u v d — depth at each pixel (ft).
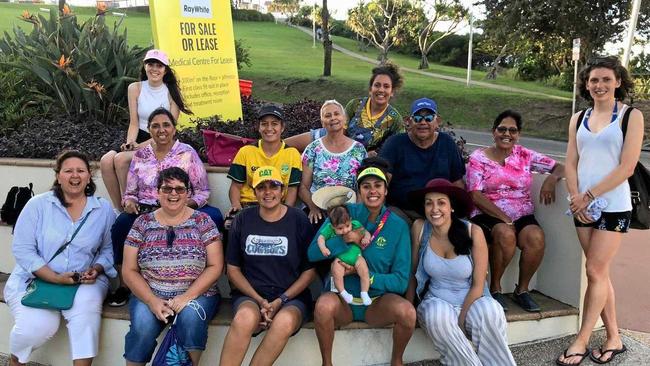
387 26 124.16
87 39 23.18
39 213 12.24
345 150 14.15
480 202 13.82
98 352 12.58
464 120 66.80
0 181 16.11
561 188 13.89
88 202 12.55
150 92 17.08
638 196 12.14
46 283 12.00
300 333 12.34
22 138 17.72
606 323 13.02
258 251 12.00
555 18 69.36
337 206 11.84
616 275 17.95
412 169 13.92
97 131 19.62
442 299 12.24
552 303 14.20
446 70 123.34
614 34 69.56
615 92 12.23
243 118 24.23
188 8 21.33
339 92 79.97
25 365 12.54
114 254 13.07
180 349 11.30
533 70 103.50
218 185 14.90
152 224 11.85
